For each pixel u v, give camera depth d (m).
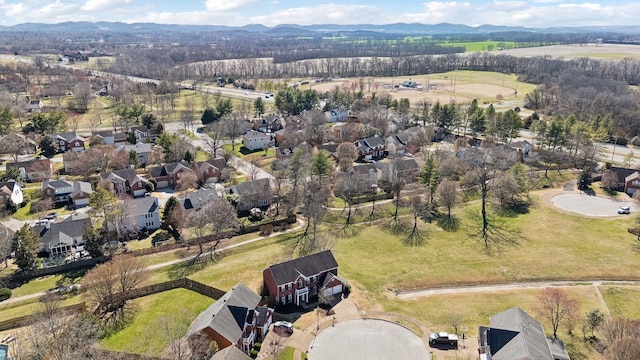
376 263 87.12
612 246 91.19
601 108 187.12
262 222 103.94
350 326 67.94
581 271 82.50
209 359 56.25
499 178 115.25
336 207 114.19
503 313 62.09
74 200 111.44
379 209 112.81
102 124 191.12
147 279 79.88
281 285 72.88
